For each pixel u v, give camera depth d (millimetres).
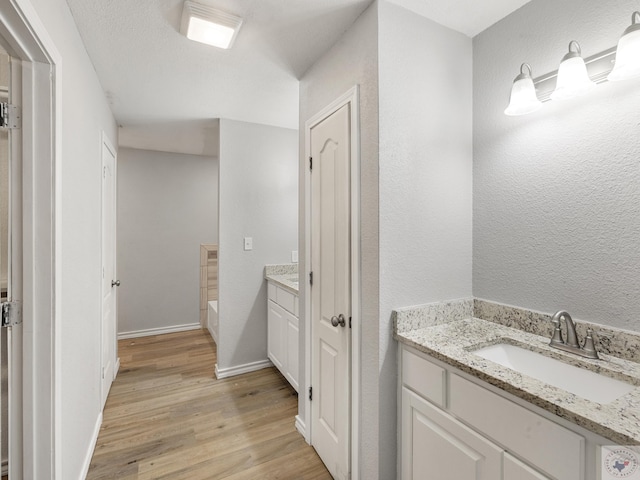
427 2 1361
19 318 1147
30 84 1146
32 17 958
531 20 1370
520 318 1393
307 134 1914
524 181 1396
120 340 3719
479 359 1080
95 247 1961
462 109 1576
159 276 3957
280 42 1646
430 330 1394
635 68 992
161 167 3977
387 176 1336
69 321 1386
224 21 1439
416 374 1262
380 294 1328
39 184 1159
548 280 1312
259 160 2957
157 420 2137
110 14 1438
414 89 1413
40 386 1169
